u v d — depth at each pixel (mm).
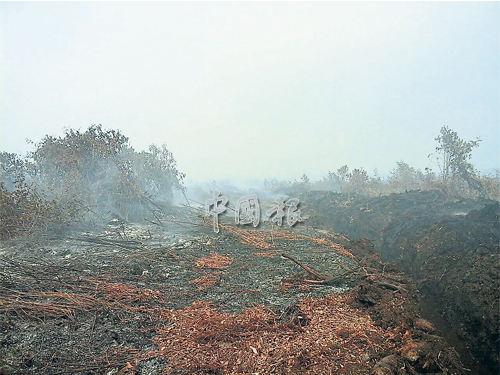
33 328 5281
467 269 9078
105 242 10438
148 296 6816
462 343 7492
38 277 7262
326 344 5465
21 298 6176
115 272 7984
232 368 4754
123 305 6309
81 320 5688
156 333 5590
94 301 6301
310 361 5004
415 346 5363
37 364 4551
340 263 9883
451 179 20359
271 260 9938
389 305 6691
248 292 7500
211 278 8141
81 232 11750
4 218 9945
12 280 7008
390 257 13711
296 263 9391
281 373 4668
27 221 10453
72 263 8430
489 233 10742
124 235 11703
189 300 6941
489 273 8375
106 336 5324
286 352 5176
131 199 14578
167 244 10906
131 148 17219
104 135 15352
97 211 14000
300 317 6195
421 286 10273
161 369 4668
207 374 4594
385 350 5398
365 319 6414
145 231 12469
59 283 6973
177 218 14883
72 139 14852
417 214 15594
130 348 5109
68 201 12109
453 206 16469
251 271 8914
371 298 7078
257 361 4918
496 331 6848
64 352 4855
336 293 7680
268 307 6793
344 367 4887
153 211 14586
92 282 7230
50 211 10914
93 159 14922
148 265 8703
